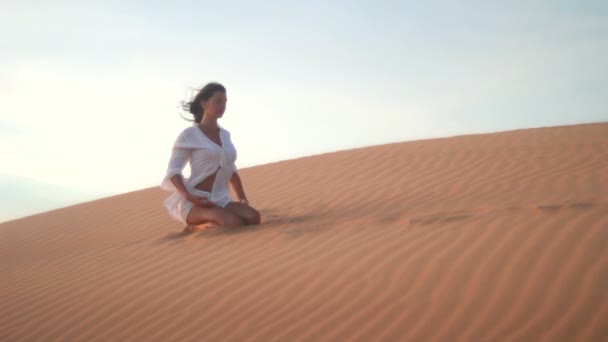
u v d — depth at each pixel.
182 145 6.95
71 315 4.85
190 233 7.05
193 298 4.67
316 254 5.11
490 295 3.82
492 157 10.51
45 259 7.32
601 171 8.36
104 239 8.58
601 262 3.90
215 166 7.01
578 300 3.57
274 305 4.28
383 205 7.68
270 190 10.43
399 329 3.67
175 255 5.92
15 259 8.07
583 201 5.77
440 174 9.62
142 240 7.27
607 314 3.38
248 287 4.65
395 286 4.19
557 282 3.79
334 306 4.10
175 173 6.84
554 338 3.30
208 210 6.88
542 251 4.23
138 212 10.30
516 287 3.84
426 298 3.95
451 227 5.20
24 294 5.62
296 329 3.90
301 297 4.31
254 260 5.25
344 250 5.09
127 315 4.62
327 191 9.41
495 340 3.39
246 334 3.97
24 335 4.65
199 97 7.05
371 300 4.07
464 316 3.67
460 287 3.99
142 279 5.33
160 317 4.47
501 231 4.79
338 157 12.67
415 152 12.00
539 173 8.77
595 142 10.68
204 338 4.04
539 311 3.56
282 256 5.23
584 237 4.32
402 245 4.93
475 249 4.51
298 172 11.76
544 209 5.22
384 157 11.91
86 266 6.22
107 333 4.40
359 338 3.66
